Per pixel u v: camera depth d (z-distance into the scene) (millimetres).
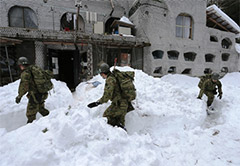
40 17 9234
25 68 2701
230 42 13586
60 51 11070
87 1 10594
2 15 8391
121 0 11883
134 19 10797
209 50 12312
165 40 10461
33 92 2699
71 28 10352
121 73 2426
